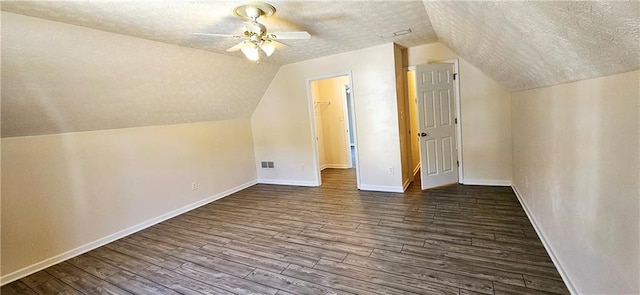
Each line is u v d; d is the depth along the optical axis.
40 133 2.88
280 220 3.64
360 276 2.27
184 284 2.36
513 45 1.87
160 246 3.15
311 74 4.84
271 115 5.41
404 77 4.61
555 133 2.11
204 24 2.72
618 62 1.12
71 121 3.01
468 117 4.32
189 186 4.41
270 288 2.21
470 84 4.24
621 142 1.21
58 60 2.47
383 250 2.65
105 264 2.84
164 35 2.91
